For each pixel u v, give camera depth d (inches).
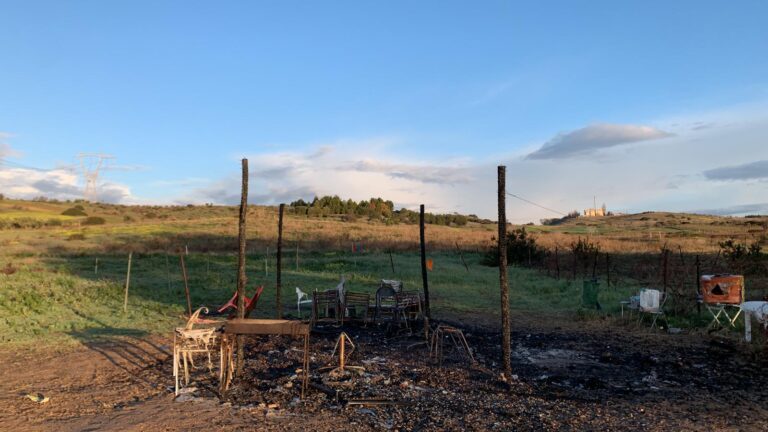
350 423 271.6
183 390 324.5
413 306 593.9
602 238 2102.6
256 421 272.2
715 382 356.5
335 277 1017.5
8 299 668.1
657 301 545.3
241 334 338.0
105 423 266.7
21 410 285.7
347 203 4330.7
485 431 261.3
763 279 868.6
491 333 538.0
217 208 4146.2
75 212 3312.0
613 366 402.3
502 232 359.6
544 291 872.3
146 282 917.2
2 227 2381.9
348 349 455.5
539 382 357.1
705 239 1854.1
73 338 485.1
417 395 321.1
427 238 2111.2
